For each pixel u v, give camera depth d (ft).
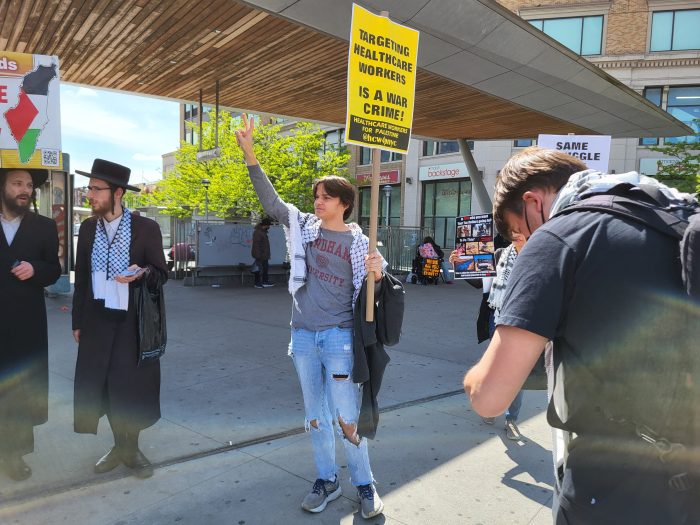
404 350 21.95
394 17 23.82
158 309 10.66
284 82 32.91
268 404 14.79
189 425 13.21
